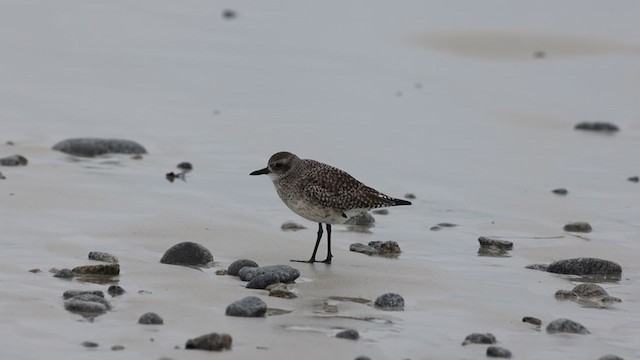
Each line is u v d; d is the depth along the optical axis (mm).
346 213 18078
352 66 40344
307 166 18281
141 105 32438
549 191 25484
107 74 36250
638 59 43562
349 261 18391
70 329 13695
